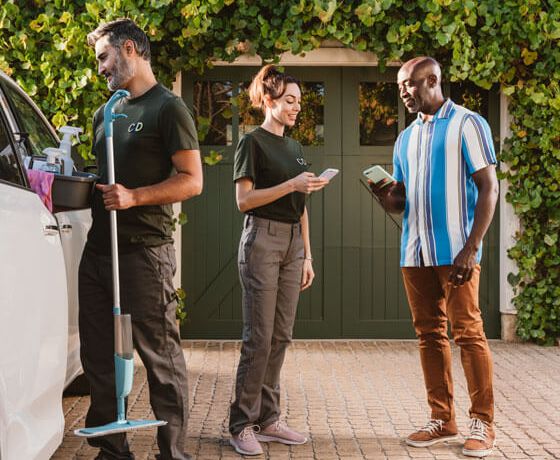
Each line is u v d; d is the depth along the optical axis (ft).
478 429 13.98
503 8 23.67
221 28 23.91
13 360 8.82
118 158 11.72
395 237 25.49
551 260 24.77
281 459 13.73
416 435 14.57
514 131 24.61
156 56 24.20
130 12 23.15
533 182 24.66
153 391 11.85
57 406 10.72
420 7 23.76
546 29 23.49
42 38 23.57
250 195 13.58
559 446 14.48
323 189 25.46
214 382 19.79
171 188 11.34
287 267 14.29
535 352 23.71
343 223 25.44
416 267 14.46
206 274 25.36
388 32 23.67
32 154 14.05
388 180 14.69
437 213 14.05
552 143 24.49
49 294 10.27
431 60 14.23
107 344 11.92
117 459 12.09
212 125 25.36
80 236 15.37
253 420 14.11
